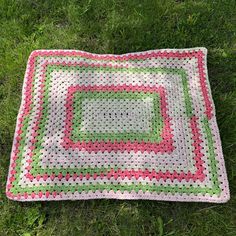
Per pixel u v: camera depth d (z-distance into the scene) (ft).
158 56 5.59
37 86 5.31
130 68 5.48
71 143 4.87
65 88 5.29
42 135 4.92
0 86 5.43
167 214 4.62
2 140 5.06
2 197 4.67
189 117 5.12
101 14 6.06
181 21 6.05
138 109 5.15
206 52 5.65
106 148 4.85
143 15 6.04
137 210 4.62
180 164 4.77
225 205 4.66
